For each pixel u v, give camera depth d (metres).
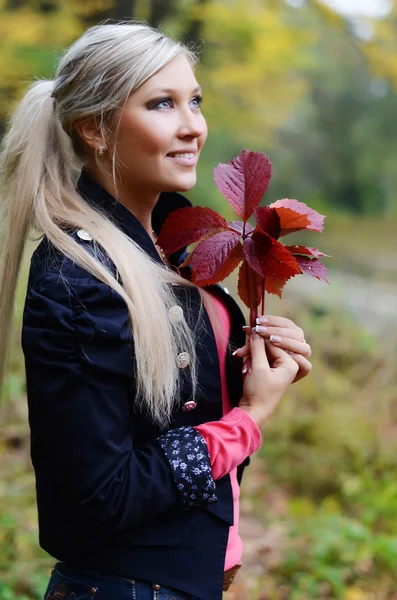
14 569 2.79
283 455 4.44
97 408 1.21
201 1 6.34
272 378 1.41
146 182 1.42
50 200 1.40
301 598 3.01
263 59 7.18
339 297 7.74
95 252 1.30
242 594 3.04
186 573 1.31
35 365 1.24
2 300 1.50
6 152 1.50
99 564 1.30
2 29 5.21
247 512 3.88
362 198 26.69
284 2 6.96
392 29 5.75
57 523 1.32
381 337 6.87
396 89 6.05
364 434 4.63
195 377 1.36
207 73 6.85
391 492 3.89
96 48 1.36
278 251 1.34
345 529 3.37
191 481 1.25
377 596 3.03
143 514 1.23
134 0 5.24
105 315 1.24
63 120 1.43
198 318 1.39
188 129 1.39
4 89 5.28
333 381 5.52
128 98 1.36
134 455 1.25
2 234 1.50
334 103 25.11
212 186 8.37
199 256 1.35
